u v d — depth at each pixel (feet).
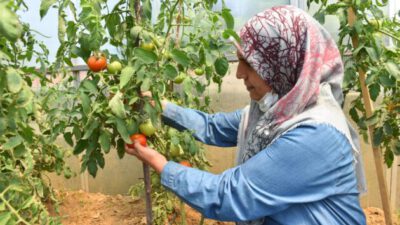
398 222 8.70
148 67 4.23
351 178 4.06
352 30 5.86
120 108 3.98
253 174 3.84
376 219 8.91
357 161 4.54
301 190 3.81
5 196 4.25
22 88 3.51
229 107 9.89
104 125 4.55
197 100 7.80
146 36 4.33
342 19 5.89
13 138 4.16
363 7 5.82
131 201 9.93
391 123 6.32
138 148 4.32
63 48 4.55
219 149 10.18
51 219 5.04
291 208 4.01
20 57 6.47
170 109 5.50
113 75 4.50
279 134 3.97
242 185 3.84
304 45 3.98
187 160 6.25
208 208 3.96
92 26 4.20
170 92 6.89
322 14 5.97
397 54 6.01
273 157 3.82
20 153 4.55
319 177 3.78
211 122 5.63
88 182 10.77
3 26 2.52
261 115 4.67
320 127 3.78
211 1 5.21
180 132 5.57
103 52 4.76
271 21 4.01
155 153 4.31
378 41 5.64
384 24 6.17
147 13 4.50
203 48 4.74
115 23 4.63
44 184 8.37
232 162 10.18
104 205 9.76
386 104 6.30
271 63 4.14
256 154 4.03
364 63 6.04
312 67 3.92
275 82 4.25
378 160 6.35
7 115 3.69
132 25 4.67
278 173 3.79
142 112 4.50
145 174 4.83
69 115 4.72
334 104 4.02
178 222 8.75
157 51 4.51
